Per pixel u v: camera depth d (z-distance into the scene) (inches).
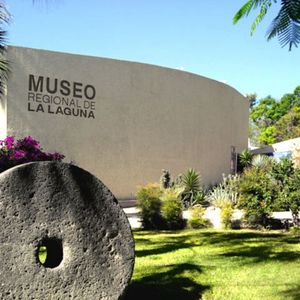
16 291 149.6
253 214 479.2
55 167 161.9
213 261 301.3
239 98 1067.3
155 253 336.5
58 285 155.6
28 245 153.6
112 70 770.2
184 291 225.3
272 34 126.5
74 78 729.0
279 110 2050.9
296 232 440.8
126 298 212.7
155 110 822.5
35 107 692.1
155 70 824.3
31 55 692.1
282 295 216.2
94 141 745.6
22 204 154.7
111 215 168.6
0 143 343.0
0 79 402.0
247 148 1138.7
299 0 121.5
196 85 897.5
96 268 162.6
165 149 834.2
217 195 573.9
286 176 463.8
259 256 315.9
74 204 162.9
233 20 143.5
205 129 917.2
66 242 159.8
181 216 503.5
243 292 223.3
